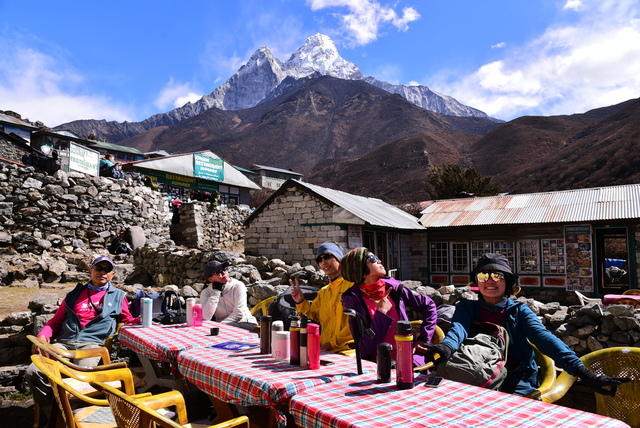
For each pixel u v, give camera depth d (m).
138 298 5.44
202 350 3.62
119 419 2.61
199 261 11.88
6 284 10.34
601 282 15.10
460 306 3.60
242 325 5.16
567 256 14.82
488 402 2.37
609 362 3.35
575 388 4.50
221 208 22.22
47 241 13.80
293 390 2.56
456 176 47.12
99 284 5.35
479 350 3.15
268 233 14.38
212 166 36.22
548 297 15.09
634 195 14.82
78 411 3.53
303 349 3.04
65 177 15.64
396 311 3.83
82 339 5.05
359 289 3.81
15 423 4.60
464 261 16.59
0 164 14.40
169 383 4.17
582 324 5.36
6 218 13.93
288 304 5.31
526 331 3.33
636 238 13.98
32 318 6.40
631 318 5.02
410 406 2.31
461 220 16.44
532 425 2.05
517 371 3.37
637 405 3.21
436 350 2.89
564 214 14.80
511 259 15.73
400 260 16.58
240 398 2.77
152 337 4.18
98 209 16.06
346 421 2.09
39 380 4.33
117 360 6.24
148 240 16.88
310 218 13.62
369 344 3.71
